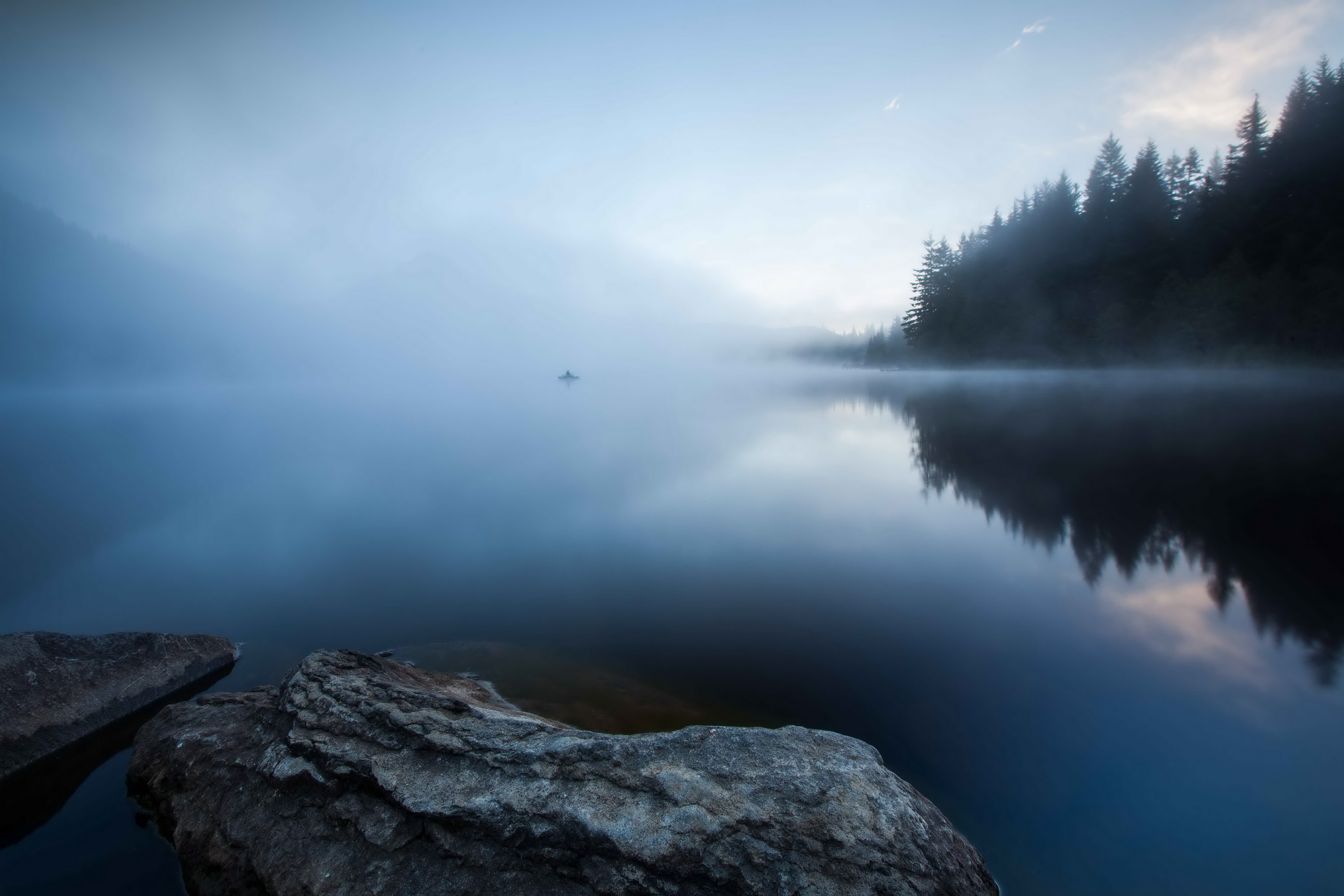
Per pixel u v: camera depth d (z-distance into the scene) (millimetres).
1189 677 7965
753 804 4035
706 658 8734
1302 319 35406
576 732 4730
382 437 42031
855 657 8703
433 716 4855
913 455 27281
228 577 13594
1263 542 12922
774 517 17844
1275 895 4539
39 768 5773
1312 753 6172
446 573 13547
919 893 3656
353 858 3982
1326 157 39250
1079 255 53312
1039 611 10359
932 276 72062
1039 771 5914
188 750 5277
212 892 4203
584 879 3678
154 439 44281
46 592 12648
